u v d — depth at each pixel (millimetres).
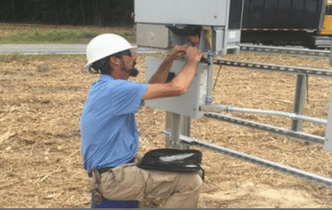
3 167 4203
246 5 14680
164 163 2547
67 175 4039
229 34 2811
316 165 4258
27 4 34750
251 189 3723
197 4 2781
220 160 4410
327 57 3070
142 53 13750
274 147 4828
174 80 2584
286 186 3801
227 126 5633
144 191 2527
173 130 3533
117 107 2484
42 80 9070
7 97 7270
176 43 3098
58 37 20500
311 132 5402
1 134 5227
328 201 3520
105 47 2562
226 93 7789
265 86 8555
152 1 3111
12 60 11836
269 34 15875
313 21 16000
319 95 7789
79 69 10727
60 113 6285
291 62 12945
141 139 5090
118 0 35781
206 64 2951
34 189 3727
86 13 35844
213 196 3580
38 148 4793
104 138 2523
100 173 2535
